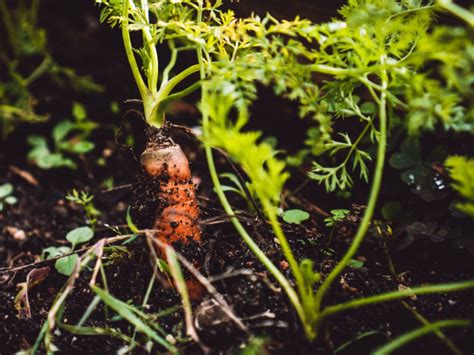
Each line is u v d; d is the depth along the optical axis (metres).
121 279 0.45
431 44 0.33
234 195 0.59
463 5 0.49
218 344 0.39
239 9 0.60
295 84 0.38
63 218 0.62
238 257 0.44
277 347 0.38
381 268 0.47
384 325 0.41
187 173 0.42
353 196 0.56
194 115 0.71
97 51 0.82
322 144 0.42
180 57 0.67
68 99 0.78
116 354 0.41
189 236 0.42
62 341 0.43
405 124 0.37
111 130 0.74
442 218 0.50
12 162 0.71
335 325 0.41
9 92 0.75
